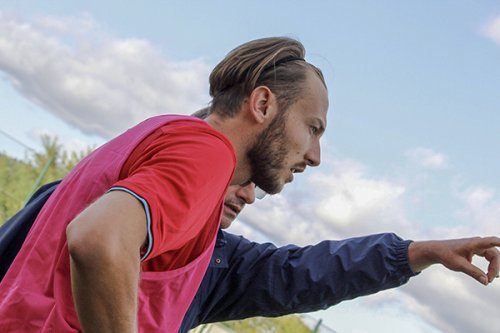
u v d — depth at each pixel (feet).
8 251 5.35
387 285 7.07
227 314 7.54
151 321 4.78
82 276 3.68
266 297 7.28
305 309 7.34
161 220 3.95
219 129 5.29
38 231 4.89
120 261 3.68
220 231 6.99
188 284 4.89
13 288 4.67
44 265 4.68
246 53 5.37
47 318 4.45
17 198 37.29
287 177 5.46
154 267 4.63
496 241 6.38
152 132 4.67
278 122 5.26
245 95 5.29
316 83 5.42
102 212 3.74
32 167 37.60
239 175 5.36
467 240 6.55
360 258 7.06
